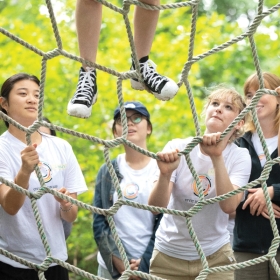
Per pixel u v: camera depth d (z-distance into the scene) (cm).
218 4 2452
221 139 672
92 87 701
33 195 667
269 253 667
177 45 1705
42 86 679
